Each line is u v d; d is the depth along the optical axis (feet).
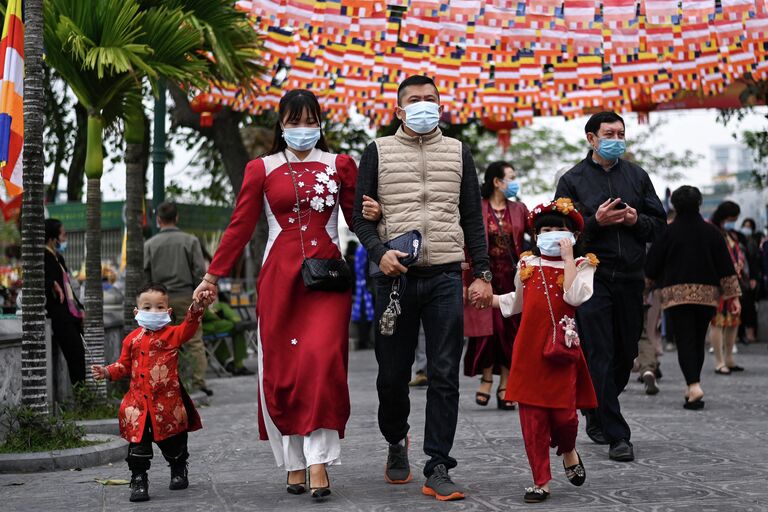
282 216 18.49
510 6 29.86
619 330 21.85
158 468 22.27
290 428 17.84
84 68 28.14
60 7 27.45
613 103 43.21
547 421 17.40
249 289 67.41
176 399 19.08
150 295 19.25
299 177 18.52
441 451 17.71
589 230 21.42
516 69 39.40
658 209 22.17
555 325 17.46
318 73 40.75
